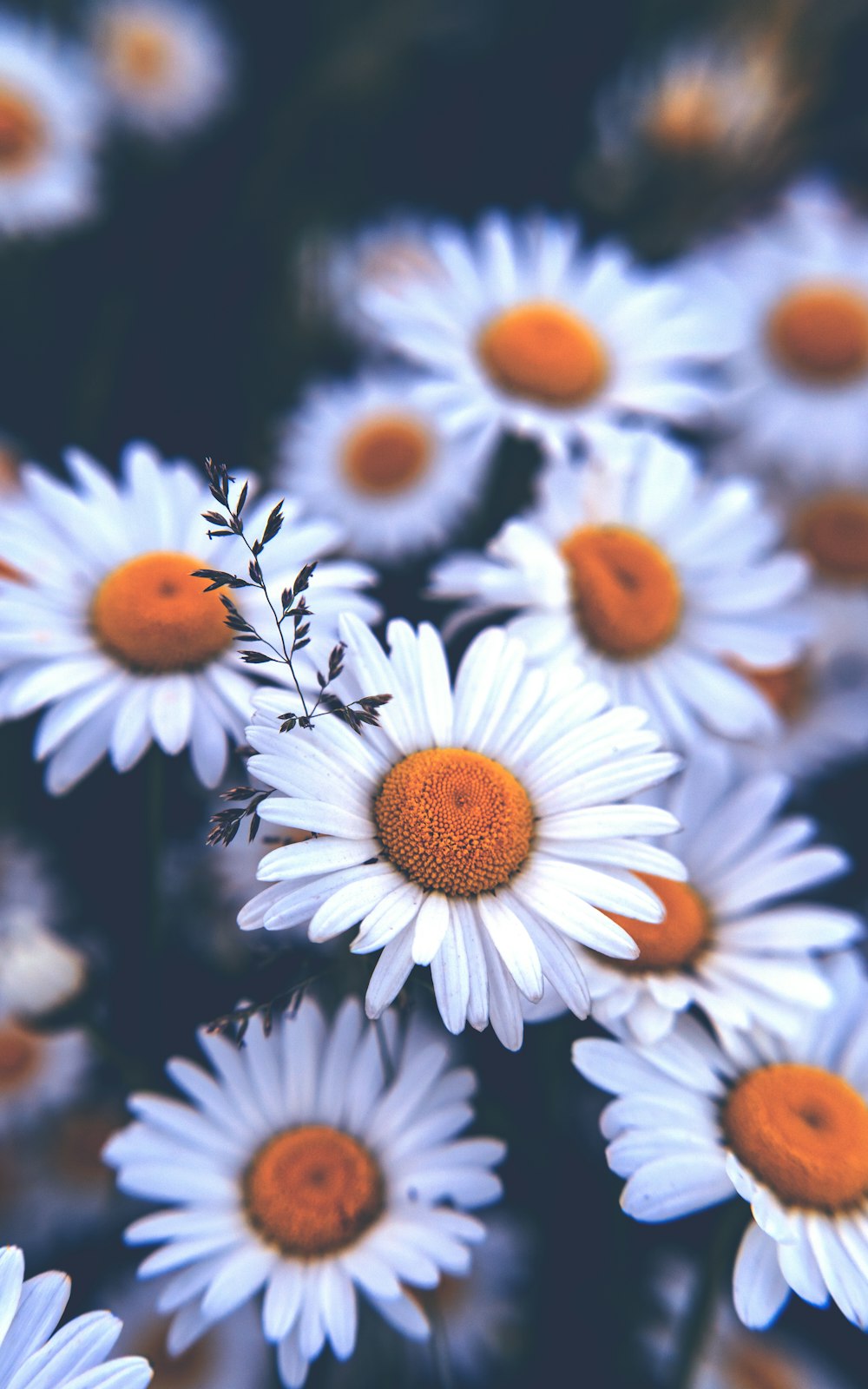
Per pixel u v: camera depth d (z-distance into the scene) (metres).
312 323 0.39
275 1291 0.22
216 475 0.21
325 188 0.41
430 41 0.43
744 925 0.24
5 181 0.38
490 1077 0.26
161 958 0.26
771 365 0.38
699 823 0.25
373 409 0.37
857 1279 0.22
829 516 0.36
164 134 0.44
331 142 0.40
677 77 0.41
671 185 0.41
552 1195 0.26
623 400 0.31
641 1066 0.23
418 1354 0.25
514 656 0.23
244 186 0.41
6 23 0.40
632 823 0.22
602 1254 0.26
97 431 0.36
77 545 0.25
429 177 0.44
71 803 0.31
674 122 0.40
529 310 0.32
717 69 0.41
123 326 0.37
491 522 0.32
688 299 0.35
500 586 0.27
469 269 0.33
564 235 0.34
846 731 0.33
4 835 0.31
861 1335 0.29
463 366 0.31
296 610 0.21
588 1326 0.26
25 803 0.31
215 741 0.24
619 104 0.43
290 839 0.22
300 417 0.37
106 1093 0.30
